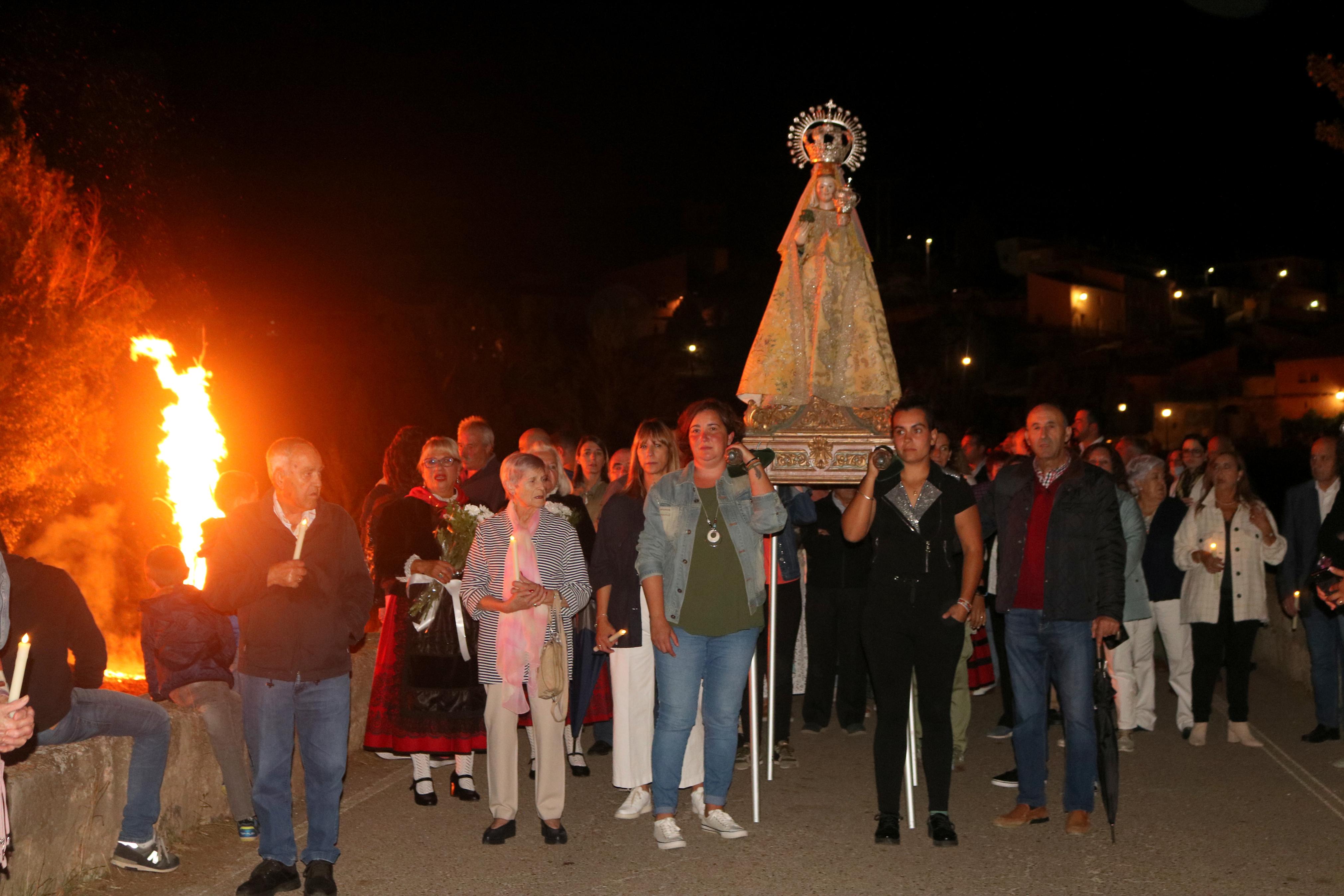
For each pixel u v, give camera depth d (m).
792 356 6.34
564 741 7.20
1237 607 7.61
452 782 6.51
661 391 30.34
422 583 6.30
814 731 8.27
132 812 5.09
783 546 7.11
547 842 5.65
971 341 49.16
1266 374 47.69
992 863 5.31
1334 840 5.62
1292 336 52.12
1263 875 5.10
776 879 5.11
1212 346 51.72
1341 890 4.91
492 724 5.66
